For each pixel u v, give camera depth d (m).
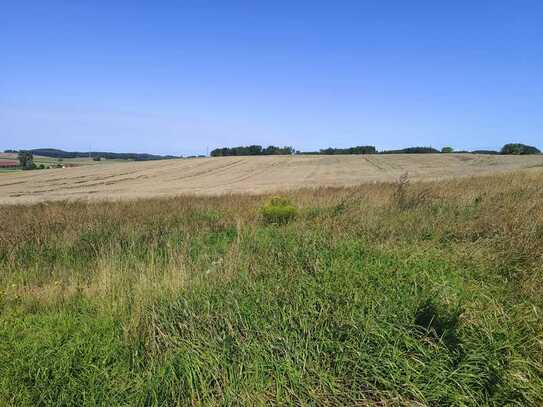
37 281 5.43
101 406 2.57
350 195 12.56
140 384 2.69
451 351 2.79
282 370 2.78
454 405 2.47
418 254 4.82
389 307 3.27
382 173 41.75
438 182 17.80
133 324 3.40
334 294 3.58
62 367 2.87
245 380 2.73
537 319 3.09
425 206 9.06
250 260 5.03
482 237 5.87
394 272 4.12
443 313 3.14
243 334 3.25
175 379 2.76
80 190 33.00
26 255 6.58
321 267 4.38
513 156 63.69
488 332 2.93
